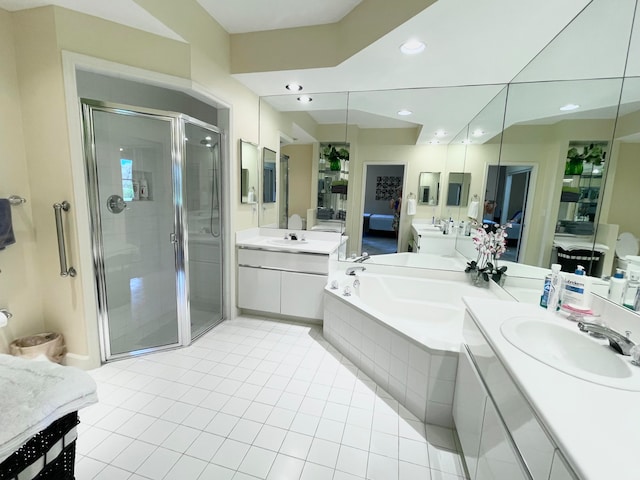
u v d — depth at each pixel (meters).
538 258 1.86
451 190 2.91
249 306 3.06
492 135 2.53
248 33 2.51
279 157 3.32
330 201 3.24
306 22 2.31
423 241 3.02
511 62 2.06
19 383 1.03
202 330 2.75
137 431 1.59
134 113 2.16
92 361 2.10
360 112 3.03
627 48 1.21
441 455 1.50
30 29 1.76
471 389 1.35
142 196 2.56
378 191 3.11
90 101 1.97
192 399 1.85
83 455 1.43
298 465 1.42
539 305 1.51
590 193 1.41
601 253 1.31
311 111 3.15
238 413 1.74
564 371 0.90
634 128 1.15
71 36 1.77
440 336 2.46
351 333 2.31
